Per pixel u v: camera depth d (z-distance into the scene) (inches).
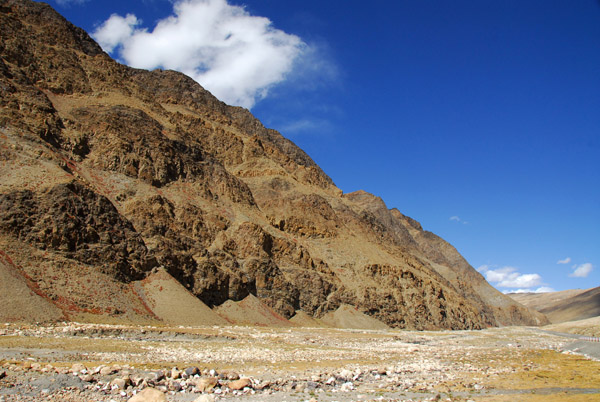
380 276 5935.0
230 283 4074.8
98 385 1165.1
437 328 5821.9
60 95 4793.3
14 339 1849.2
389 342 3454.7
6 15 5088.6
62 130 4242.1
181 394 1170.0
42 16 5669.3
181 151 5187.0
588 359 2410.2
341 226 6653.5
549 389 1446.9
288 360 2069.4
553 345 3535.9
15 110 3914.9
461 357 2474.2
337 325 4761.3
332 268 5629.9
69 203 3280.0
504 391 1407.5
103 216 3479.3
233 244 4613.7
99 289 3016.7
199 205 4749.0
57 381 1158.3
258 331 3319.4
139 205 4010.8
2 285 2534.5
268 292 4448.8
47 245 3031.5
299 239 5831.7
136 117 4923.7
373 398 1237.7
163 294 3363.7
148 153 4685.0
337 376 1557.6
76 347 1824.6
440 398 1266.0
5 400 1005.8
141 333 2461.9
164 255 3698.3
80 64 5428.2
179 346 2212.1
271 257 4909.0
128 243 3506.4
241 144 7180.1
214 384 1251.2
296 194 6545.3
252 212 5428.2
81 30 6161.4
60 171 3563.0
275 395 1222.3
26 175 3329.2
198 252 4106.8
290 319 4439.0
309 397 1218.0
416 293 6008.9
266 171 6811.0
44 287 2746.1
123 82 5708.7
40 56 4980.3
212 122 7770.7
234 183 5575.8
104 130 4483.3
